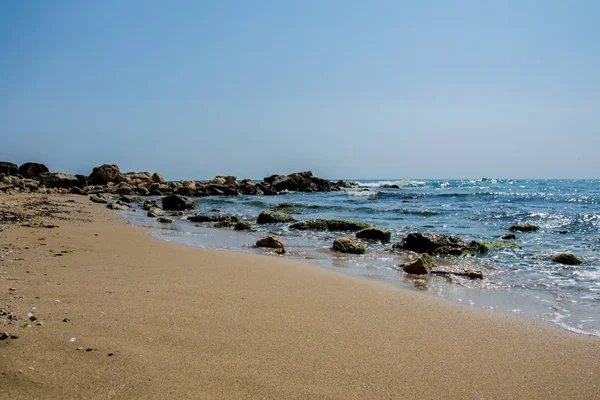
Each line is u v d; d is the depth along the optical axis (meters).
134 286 5.79
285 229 15.54
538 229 15.52
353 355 3.88
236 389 3.12
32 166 43.88
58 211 18.12
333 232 14.82
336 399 3.08
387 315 5.18
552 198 31.91
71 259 7.38
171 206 24.41
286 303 5.46
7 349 3.43
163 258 8.24
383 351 4.02
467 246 10.96
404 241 11.72
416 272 8.19
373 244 12.23
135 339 3.88
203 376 3.28
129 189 40.97
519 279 7.83
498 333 4.70
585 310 5.77
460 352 4.10
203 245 11.10
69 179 40.25
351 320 4.91
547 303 6.14
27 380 3.00
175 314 4.69
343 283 6.85
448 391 3.31
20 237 9.48
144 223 16.30
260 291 6.01
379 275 7.94
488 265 9.27
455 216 20.31
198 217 18.03
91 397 2.86
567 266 9.17
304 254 10.22
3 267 6.33
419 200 32.25
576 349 4.29
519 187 62.59
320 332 4.44
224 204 29.27
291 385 3.25
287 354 3.82
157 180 55.31
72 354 3.46
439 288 6.95
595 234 14.37
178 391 3.02
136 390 2.99
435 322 5.00
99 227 13.29
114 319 4.37
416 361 3.84
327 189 51.00
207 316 4.71
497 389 3.38
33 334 3.78
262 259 8.93
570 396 3.31
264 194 43.84
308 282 6.78
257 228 15.84
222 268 7.57
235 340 4.06
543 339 4.55
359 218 19.81
